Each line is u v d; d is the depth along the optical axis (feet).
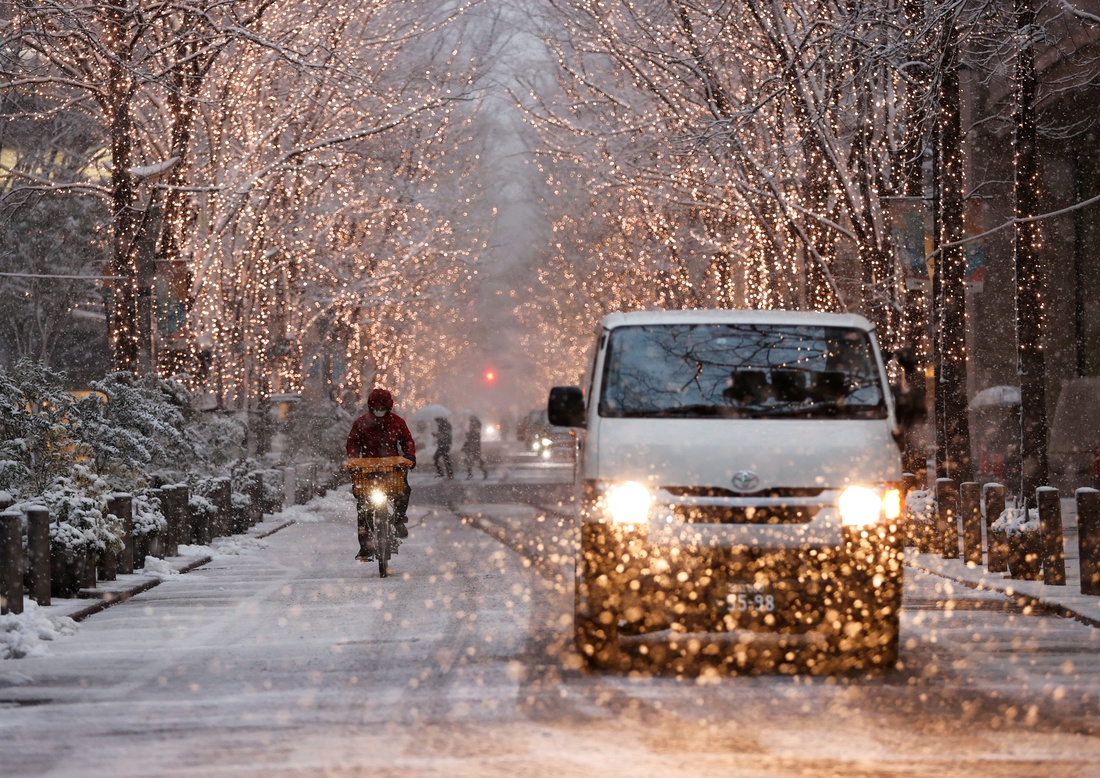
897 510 95.14
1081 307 331.57
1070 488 317.42
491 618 121.60
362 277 474.08
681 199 331.77
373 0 357.61
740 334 104.94
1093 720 77.05
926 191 276.21
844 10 239.50
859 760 67.36
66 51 290.56
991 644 105.81
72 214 444.55
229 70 326.24
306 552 208.44
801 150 271.69
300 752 70.64
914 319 241.14
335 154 386.11
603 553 93.30
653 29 291.79
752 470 93.56
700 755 68.54
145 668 99.09
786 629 92.94
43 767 68.44
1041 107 328.29
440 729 75.72
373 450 164.76
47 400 187.83
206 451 251.19
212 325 339.36
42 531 132.67
